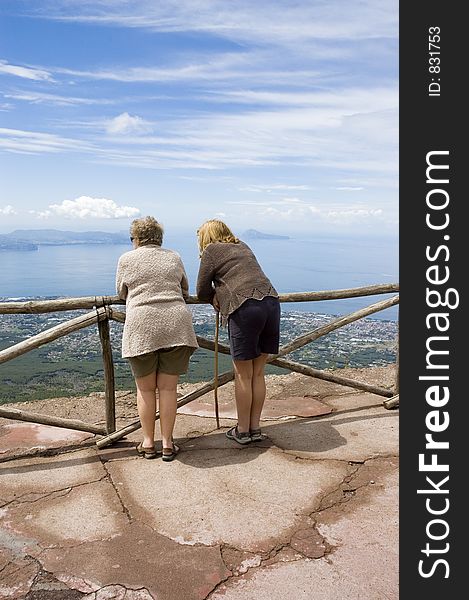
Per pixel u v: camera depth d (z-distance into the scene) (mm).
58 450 3625
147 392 3400
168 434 3422
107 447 3674
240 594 2172
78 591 2186
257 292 3414
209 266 3523
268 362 4223
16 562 2371
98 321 3609
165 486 3086
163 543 2520
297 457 3496
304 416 4363
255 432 3766
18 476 3221
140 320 3270
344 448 3643
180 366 3371
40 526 2662
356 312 4559
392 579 2273
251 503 2896
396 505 2881
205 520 2717
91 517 2748
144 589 2197
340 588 2213
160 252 3461
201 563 2371
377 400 4820
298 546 2504
